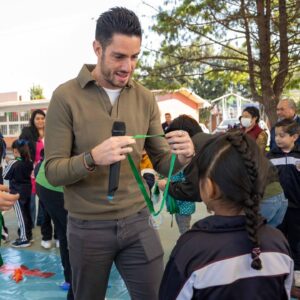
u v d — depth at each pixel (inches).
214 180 48.1
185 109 794.2
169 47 307.3
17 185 182.2
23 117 700.7
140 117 78.5
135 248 78.0
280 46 290.0
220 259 45.7
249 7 293.4
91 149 73.5
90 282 77.7
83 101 73.7
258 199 47.4
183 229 147.5
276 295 46.6
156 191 114.2
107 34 68.2
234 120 696.4
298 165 128.7
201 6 295.1
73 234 76.7
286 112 179.6
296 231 129.7
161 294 50.1
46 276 151.0
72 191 75.5
